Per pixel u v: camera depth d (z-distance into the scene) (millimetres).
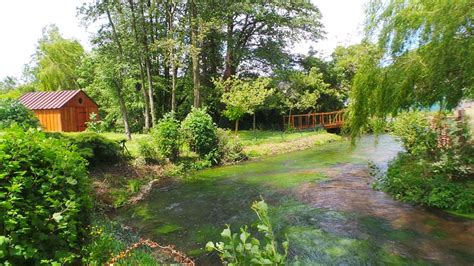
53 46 31953
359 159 14523
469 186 7594
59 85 30969
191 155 14703
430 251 5555
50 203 3234
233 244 1940
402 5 7176
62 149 3617
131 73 23062
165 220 7688
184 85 26406
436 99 7441
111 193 9305
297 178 11383
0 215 2811
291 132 24438
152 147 13297
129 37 21562
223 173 12977
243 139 20969
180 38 21781
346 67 28281
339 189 9586
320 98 28594
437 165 8125
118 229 7000
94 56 22547
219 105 25406
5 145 3102
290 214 7680
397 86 7277
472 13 5684
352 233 6430
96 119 21172
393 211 7473
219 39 25781
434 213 7160
